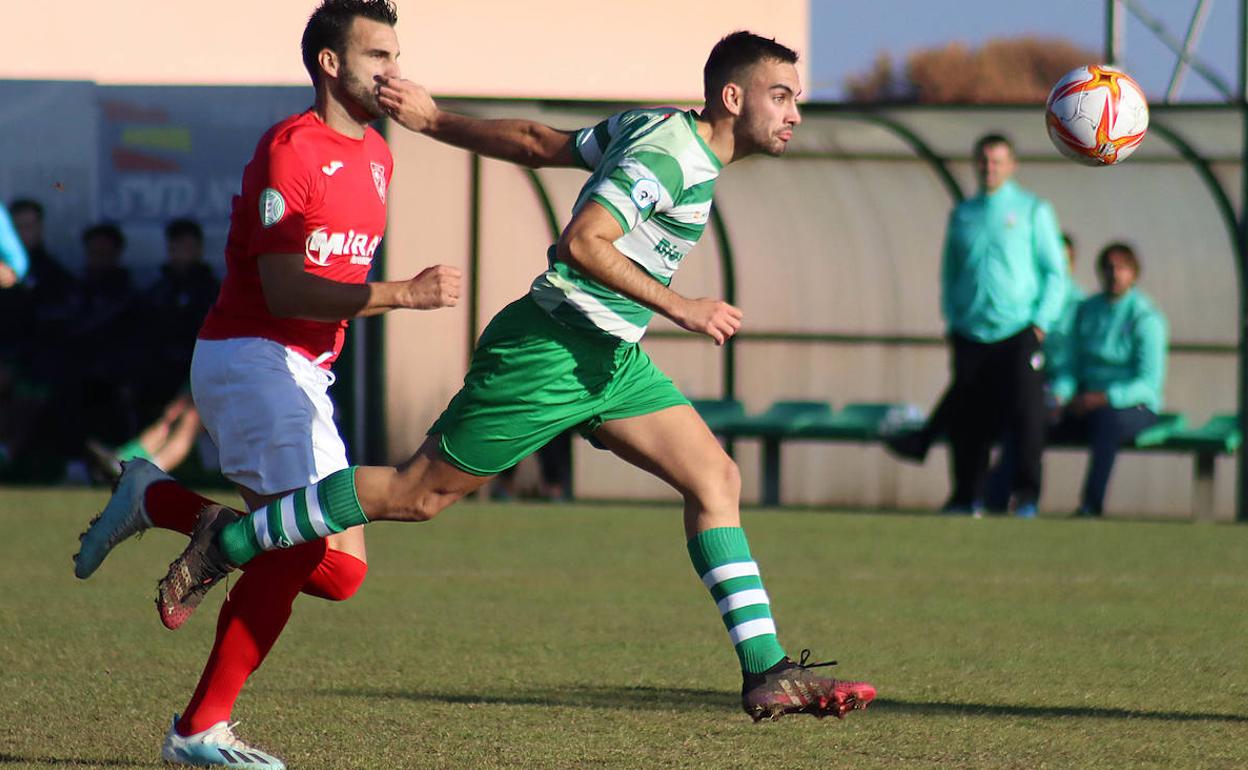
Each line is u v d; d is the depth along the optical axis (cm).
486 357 1566
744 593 1599
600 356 1571
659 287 1498
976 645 2369
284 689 1969
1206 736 1725
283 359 1652
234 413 1631
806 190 5097
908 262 5159
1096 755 1622
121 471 1667
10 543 3453
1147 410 4456
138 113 4731
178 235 4619
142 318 4647
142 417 4694
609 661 2202
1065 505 4941
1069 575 3225
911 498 5000
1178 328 5038
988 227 4134
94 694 1898
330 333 1698
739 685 2028
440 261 4844
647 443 1620
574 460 4994
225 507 1585
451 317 4822
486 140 1670
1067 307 4562
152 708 1816
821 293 5194
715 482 1622
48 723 1730
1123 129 2266
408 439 4766
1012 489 4644
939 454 4991
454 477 1566
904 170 5053
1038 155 4975
